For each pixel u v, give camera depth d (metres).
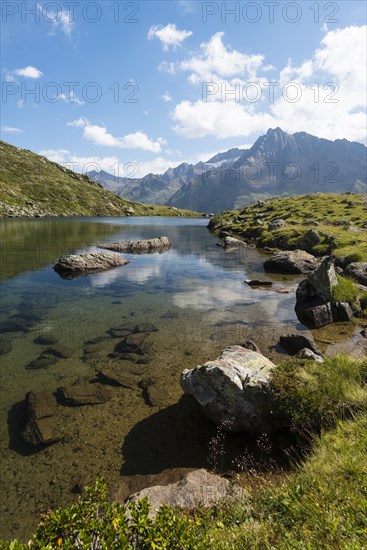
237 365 13.12
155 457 11.21
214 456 11.12
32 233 92.25
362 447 7.70
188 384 13.53
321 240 55.62
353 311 25.75
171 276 42.12
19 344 20.69
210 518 7.03
